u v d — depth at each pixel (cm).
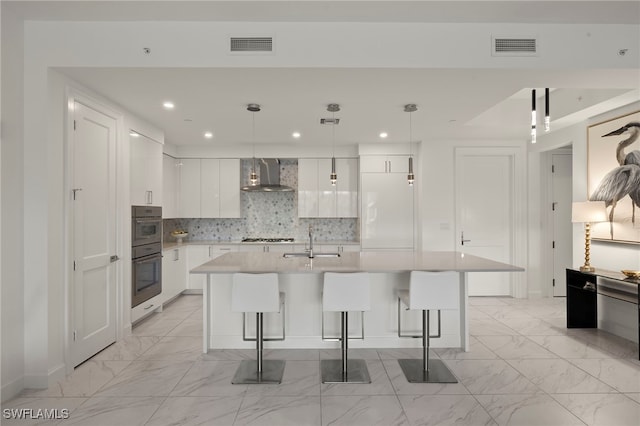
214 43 269
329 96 339
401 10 254
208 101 355
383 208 565
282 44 270
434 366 308
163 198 543
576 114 405
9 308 255
